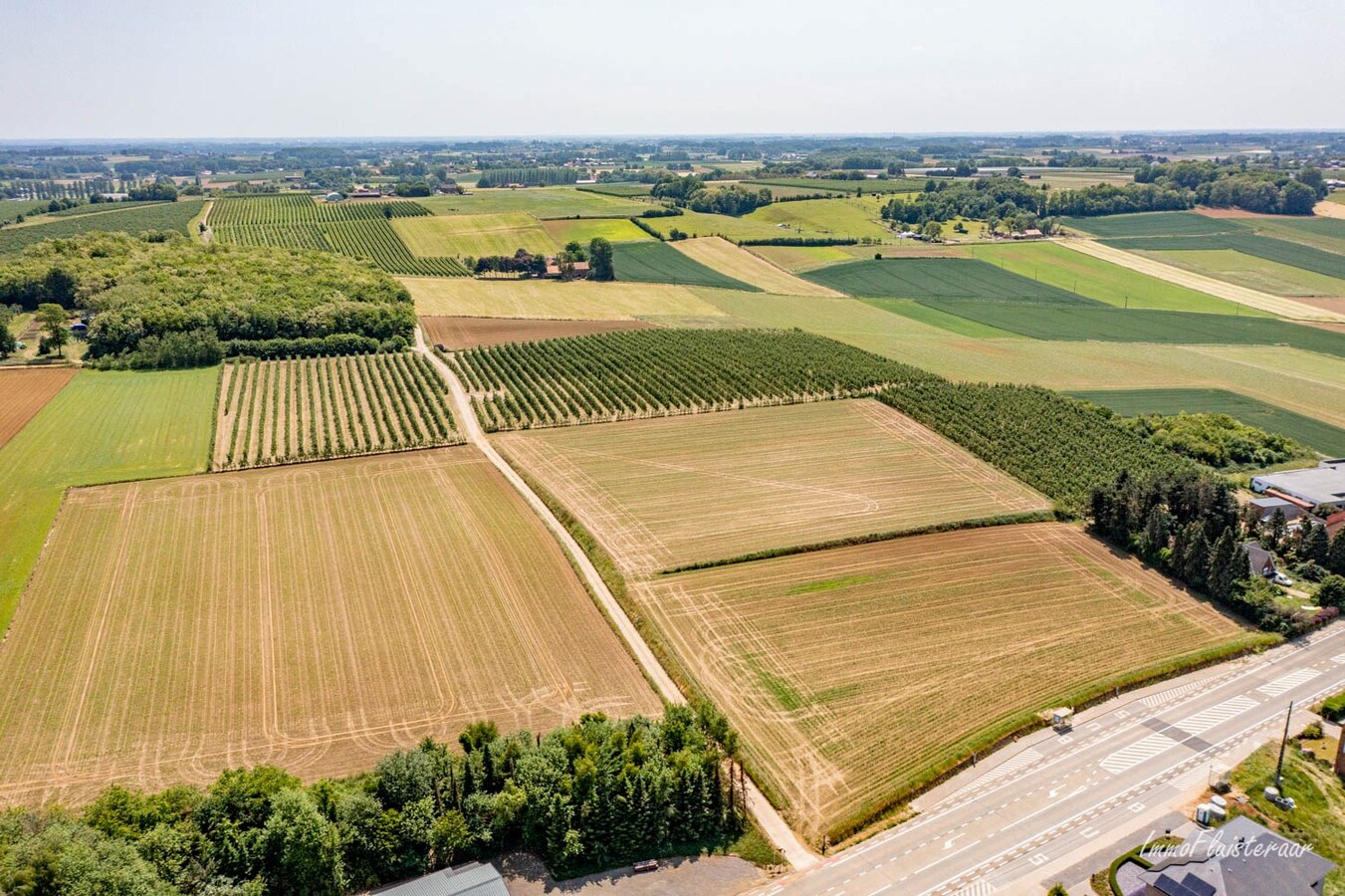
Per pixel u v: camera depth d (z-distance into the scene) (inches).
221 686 2950.3
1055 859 2345.0
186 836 2133.4
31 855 1914.4
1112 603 3627.0
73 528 4035.4
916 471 4859.7
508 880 2282.2
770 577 3747.5
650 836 2381.9
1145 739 2844.5
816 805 2522.1
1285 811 2527.1
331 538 4015.8
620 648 3223.4
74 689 2918.3
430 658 3134.8
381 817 2265.0
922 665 3166.8
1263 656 3339.1
